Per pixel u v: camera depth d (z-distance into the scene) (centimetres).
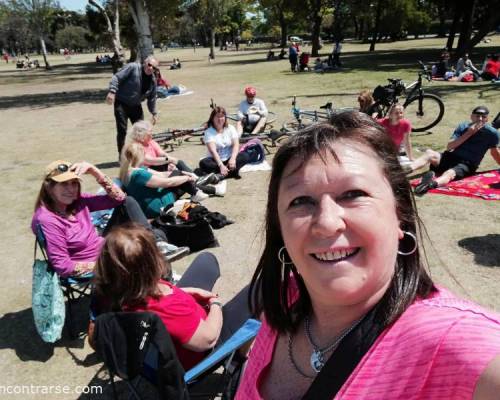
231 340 239
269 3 4506
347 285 84
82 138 1070
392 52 3459
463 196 559
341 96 1393
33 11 4200
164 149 890
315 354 100
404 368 79
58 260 336
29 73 3853
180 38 10000
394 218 90
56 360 331
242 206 584
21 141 1077
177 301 246
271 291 115
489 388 68
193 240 471
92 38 4159
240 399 118
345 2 3850
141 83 780
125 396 293
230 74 2464
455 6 2905
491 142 606
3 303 411
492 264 402
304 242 87
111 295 236
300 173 90
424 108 1073
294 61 2402
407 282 90
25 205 655
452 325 77
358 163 88
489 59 1591
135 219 408
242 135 849
